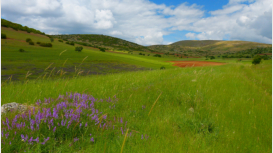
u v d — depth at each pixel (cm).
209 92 674
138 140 311
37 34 13612
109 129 330
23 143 246
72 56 6694
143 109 493
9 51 5769
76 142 276
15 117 289
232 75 1239
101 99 519
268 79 1352
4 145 232
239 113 492
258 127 415
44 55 5928
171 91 679
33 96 525
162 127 380
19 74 2688
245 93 714
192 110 520
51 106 386
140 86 839
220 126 414
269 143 349
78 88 697
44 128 286
